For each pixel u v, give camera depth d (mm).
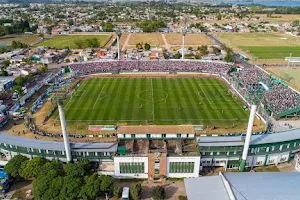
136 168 81812
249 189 65312
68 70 191875
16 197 75812
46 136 105750
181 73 187875
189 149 83625
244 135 95875
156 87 160875
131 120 119250
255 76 167125
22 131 110750
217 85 164625
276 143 87062
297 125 116250
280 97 135500
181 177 83312
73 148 86188
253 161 89000
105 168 84812
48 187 70188
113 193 75000
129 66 193875
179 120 119250
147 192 77375
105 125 113938
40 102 140125
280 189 65000
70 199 68125
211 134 106312
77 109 130875
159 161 80312
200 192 67375
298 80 175250
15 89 147750
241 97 144500
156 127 88562
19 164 80312
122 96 146750
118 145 84438
